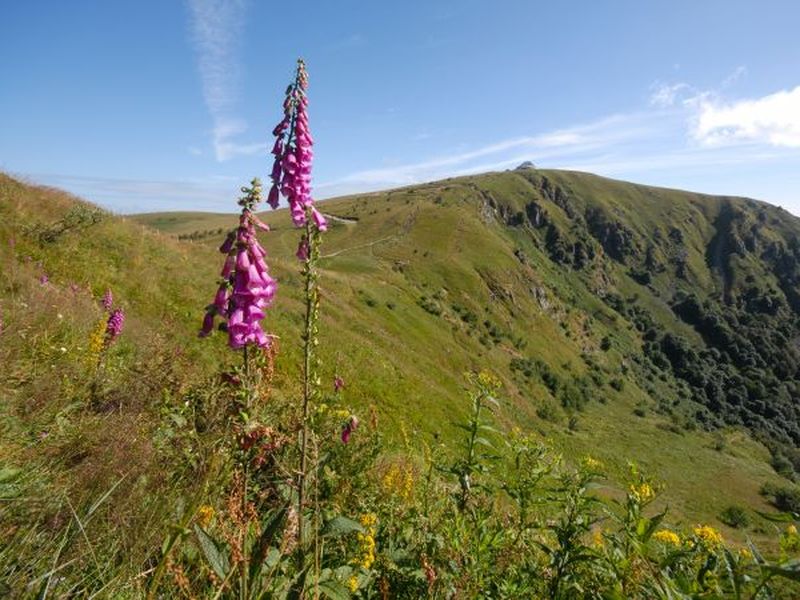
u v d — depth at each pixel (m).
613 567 2.81
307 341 2.97
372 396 23.42
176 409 4.77
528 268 131.38
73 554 2.36
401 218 136.50
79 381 5.71
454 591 2.91
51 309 8.99
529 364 95.75
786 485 68.81
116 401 5.41
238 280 2.74
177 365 6.97
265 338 2.90
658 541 3.15
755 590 1.82
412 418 23.45
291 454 3.37
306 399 2.94
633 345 146.00
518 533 3.65
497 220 170.75
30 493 2.83
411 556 3.27
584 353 121.06
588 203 195.88
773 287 176.00
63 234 17.64
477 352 83.81
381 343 43.88
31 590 2.07
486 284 113.44
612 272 176.12
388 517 3.99
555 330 119.00
